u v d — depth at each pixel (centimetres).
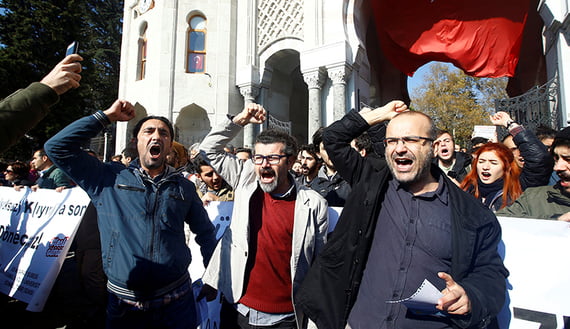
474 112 3406
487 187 333
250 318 243
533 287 236
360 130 234
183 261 249
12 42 2028
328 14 1233
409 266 192
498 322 237
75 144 225
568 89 798
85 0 2972
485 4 1254
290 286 249
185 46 1516
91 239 346
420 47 1397
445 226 191
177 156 488
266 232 252
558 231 236
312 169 442
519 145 322
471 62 1343
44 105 170
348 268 204
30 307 323
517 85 1683
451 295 155
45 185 606
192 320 256
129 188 241
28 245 394
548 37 939
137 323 231
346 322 205
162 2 1525
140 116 1658
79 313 389
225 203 383
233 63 1505
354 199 214
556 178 392
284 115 1620
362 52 1244
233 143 1450
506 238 249
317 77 1222
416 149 193
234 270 251
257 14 1488
